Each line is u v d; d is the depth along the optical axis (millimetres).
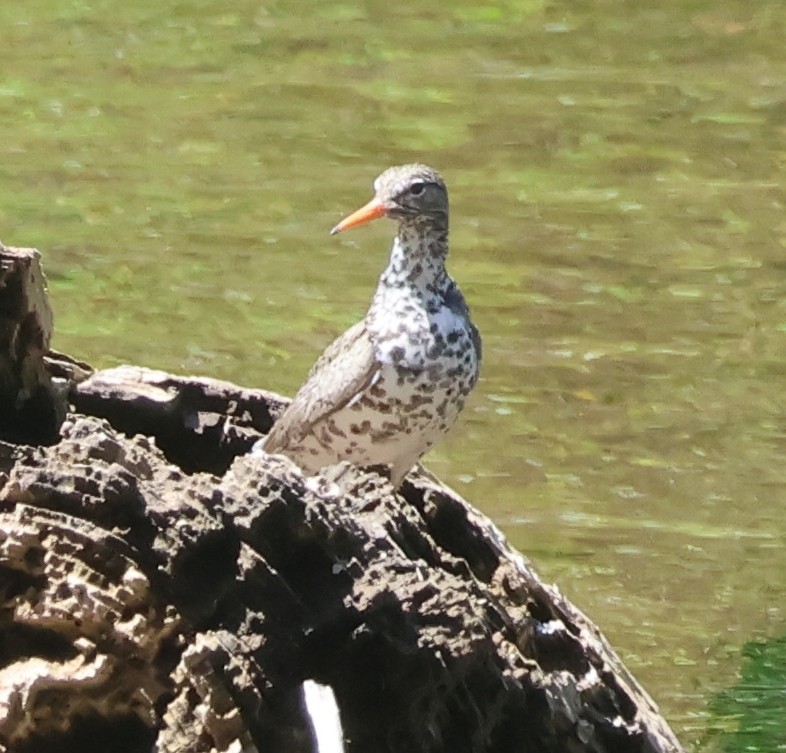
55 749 6625
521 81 22172
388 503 8039
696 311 16641
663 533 13219
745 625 12047
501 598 8406
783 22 24125
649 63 22766
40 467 6613
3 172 19328
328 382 9594
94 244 17578
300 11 24719
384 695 6742
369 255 17484
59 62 22656
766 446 14461
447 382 9750
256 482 6723
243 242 17703
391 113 21125
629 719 8133
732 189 19219
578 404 15031
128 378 8781
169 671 6488
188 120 20859
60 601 6430
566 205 18797
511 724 7316
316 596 6707
